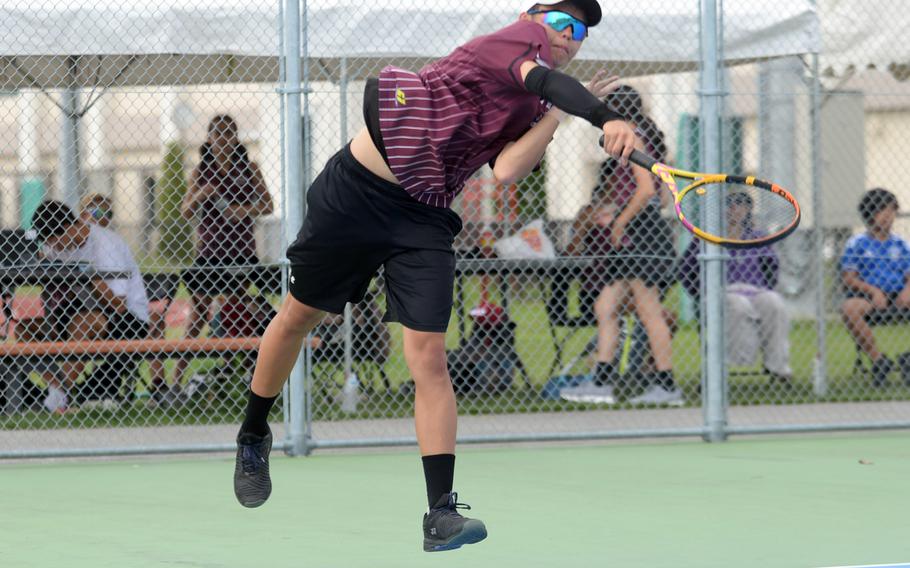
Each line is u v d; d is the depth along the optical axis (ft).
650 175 63.05
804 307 114.11
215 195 64.03
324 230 28.68
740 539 33.94
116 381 67.10
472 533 27.48
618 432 54.13
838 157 125.59
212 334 66.23
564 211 117.80
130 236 121.60
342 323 66.49
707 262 55.47
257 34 57.11
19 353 59.82
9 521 37.47
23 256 63.21
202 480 46.01
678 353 94.89
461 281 71.05
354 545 33.47
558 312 71.61
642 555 31.91
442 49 58.59
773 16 62.90
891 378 80.79
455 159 27.89
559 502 40.27
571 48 28.37
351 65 70.90
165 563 31.22
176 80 69.31
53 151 111.45
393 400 68.33
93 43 55.77
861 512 38.09
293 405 52.31
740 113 126.52
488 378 69.97
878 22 67.72
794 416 63.31
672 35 61.31
